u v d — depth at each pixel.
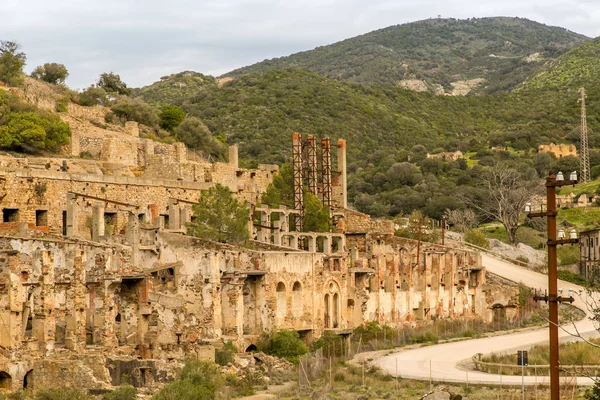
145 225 134.38
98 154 174.00
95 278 113.06
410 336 156.75
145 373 104.25
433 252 182.50
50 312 103.31
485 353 138.12
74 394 94.31
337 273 153.12
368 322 157.38
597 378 101.88
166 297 121.44
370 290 163.50
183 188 161.12
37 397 94.81
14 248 112.38
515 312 190.00
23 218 134.88
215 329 127.88
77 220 138.38
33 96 192.25
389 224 194.12
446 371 121.56
